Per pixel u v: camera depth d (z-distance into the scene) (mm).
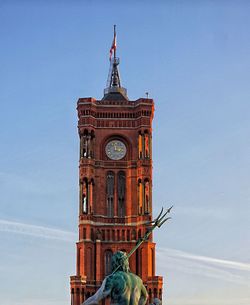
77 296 132500
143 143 142000
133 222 139000
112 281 34812
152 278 133125
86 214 137750
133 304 34812
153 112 144750
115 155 142875
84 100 142625
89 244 136500
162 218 38281
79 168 141125
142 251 135250
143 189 139250
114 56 154250
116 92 149250
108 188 141375
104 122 144000
